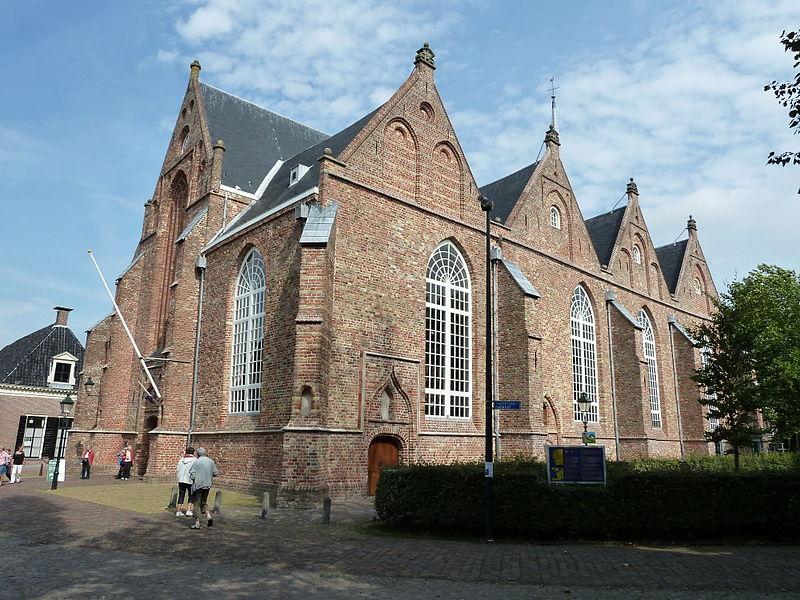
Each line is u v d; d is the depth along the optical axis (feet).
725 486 47.65
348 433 70.28
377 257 79.56
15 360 177.17
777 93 40.96
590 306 125.18
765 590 32.37
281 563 37.35
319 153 100.22
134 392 111.14
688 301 164.86
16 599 28.32
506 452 89.51
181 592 30.12
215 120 116.06
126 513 57.88
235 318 89.30
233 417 84.64
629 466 56.70
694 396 145.69
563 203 122.01
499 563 38.45
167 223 119.03
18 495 73.77
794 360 98.99
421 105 91.91
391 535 48.44
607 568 37.24
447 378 87.25
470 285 93.81
